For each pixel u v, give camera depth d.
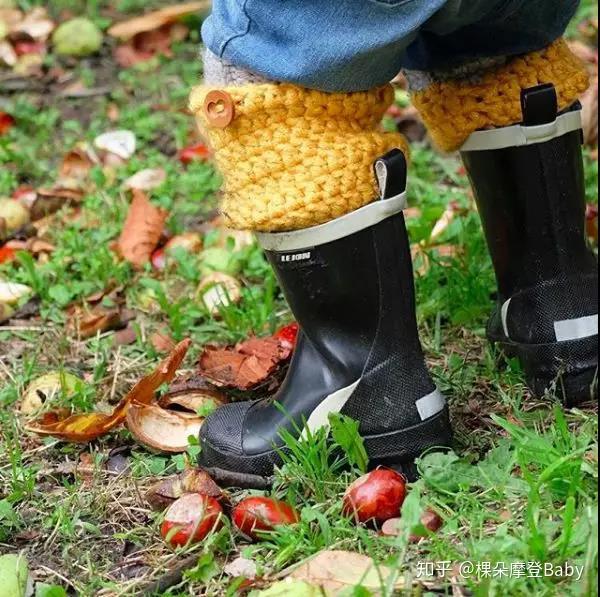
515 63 2.27
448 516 2.04
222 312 2.92
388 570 1.89
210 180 3.82
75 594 2.02
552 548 1.88
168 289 3.17
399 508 2.02
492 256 2.47
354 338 2.13
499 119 2.28
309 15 1.91
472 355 2.65
